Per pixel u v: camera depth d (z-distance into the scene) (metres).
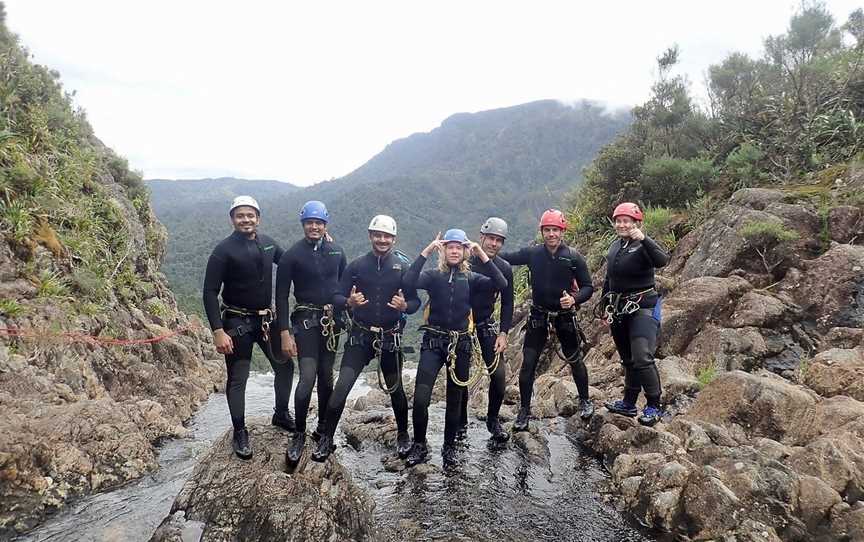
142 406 7.41
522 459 5.48
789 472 3.93
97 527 4.28
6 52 13.49
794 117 9.68
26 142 11.13
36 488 4.66
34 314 7.79
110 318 10.15
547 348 9.67
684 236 9.30
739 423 4.91
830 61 9.98
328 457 4.40
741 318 6.82
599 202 12.34
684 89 12.21
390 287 5.04
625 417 5.81
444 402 8.80
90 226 11.49
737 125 10.91
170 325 14.95
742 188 8.95
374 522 4.20
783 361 6.36
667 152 11.40
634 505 4.46
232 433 4.54
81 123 19.03
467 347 5.37
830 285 6.60
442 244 5.28
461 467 5.31
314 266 4.76
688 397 5.98
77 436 5.43
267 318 4.50
